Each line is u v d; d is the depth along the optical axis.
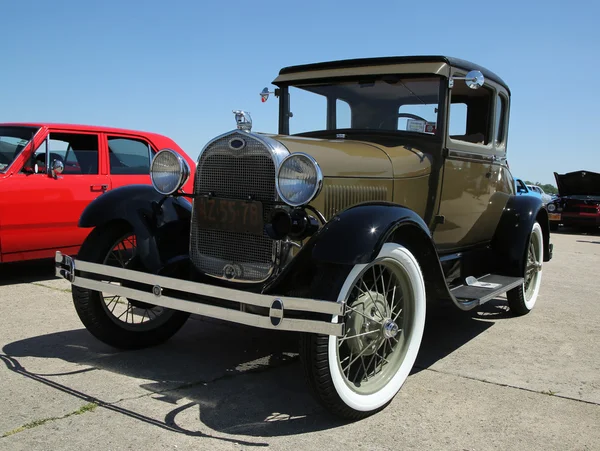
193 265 3.18
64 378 3.12
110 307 4.55
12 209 5.43
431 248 3.01
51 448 2.33
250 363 3.46
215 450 2.37
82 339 3.84
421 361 3.64
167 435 2.48
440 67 3.70
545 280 6.78
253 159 2.90
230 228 2.97
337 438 2.52
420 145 3.81
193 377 3.20
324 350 2.50
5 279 5.80
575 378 3.37
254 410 2.78
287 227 2.75
